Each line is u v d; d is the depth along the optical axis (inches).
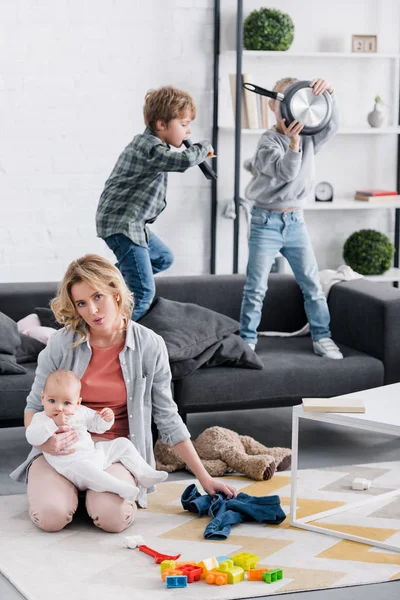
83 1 215.3
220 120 230.2
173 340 152.6
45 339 158.7
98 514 118.3
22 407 145.6
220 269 236.1
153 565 109.6
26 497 132.3
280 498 132.9
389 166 245.9
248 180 234.4
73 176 219.9
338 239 243.4
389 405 122.0
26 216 218.4
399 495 134.8
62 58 215.8
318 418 118.6
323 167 242.1
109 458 122.2
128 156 167.6
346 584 105.3
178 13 222.2
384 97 242.1
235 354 155.3
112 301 123.1
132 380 125.8
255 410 179.8
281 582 105.3
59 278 221.9
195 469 127.3
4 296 170.2
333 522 123.6
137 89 221.6
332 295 179.6
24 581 104.7
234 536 118.6
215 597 101.3
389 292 168.9
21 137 215.6
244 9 228.4
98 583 104.4
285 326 186.2
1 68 212.2
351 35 235.5
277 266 228.8
